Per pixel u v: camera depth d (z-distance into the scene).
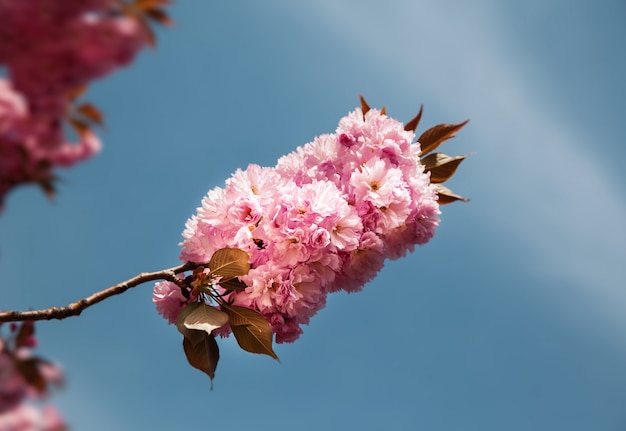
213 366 1.58
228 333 1.61
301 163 1.65
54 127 1.18
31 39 1.05
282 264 1.59
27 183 1.22
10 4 1.02
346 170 1.65
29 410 1.15
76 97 1.23
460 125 1.73
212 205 1.60
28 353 1.21
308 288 1.60
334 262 1.60
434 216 1.66
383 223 1.63
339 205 1.60
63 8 1.05
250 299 1.59
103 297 1.54
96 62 1.10
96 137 1.26
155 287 1.61
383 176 1.63
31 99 1.12
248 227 1.59
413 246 1.66
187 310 1.57
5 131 1.15
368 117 1.68
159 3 1.17
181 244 1.61
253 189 1.60
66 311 1.52
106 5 1.10
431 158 1.73
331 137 1.67
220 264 1.57
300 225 1.59
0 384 1.15
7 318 1.50
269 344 1.58
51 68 1.08
